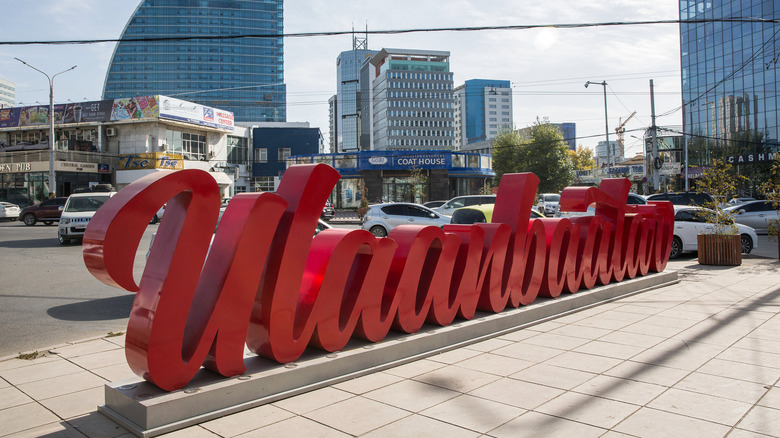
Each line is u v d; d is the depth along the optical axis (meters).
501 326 6.25
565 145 49.75
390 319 5.29
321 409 3.92
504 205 6.88
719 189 12.45
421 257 5.52
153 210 3.61
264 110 132.88
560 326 6.56
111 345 6.05
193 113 42.88
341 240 4.75
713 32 57.28
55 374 4.97
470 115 187.88
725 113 56.06
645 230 9.34
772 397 4.03
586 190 7.61
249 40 132.00
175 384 3.77
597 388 4.30
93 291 9.84
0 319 7.57
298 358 4.58
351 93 199.00
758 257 14.15
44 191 38.78
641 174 58.28
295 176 4.64
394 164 39.66
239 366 4.15
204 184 3.84
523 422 3.63
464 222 11.93
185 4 128.25
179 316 3.77
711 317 6.84
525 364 4.99
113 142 41.91
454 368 4.91
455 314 6.00
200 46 128.88
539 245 7.10
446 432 3.48
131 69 126.12
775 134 50.09
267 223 4.24
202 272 4.21
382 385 4.45
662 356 5.16
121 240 3.51
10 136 44.75
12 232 24.36
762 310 7.20
